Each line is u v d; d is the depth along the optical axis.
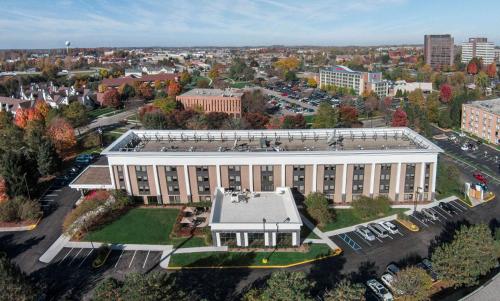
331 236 81.62
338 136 106.75
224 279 68.69
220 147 101.62
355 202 91.12
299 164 92.75
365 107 197.50
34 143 125.69
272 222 76.69
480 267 62.91
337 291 51.91
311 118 192.75
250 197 88.81
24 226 89.69
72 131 142.25
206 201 97.38
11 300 53.25
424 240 79.38
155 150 100.75
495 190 103.38
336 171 93.25
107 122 190.88
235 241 78.19
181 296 53.50
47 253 78.56
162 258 75.44
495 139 144.75
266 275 69.38
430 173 93.62
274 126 156.50
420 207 93.06
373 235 79.94
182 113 165.62
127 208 96.06
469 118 158.00
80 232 84.62
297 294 49.16
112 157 94.81
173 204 97.69
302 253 75.56
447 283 65.75
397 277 61.62
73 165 130.00
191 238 82.00
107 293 49.56
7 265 57.56
